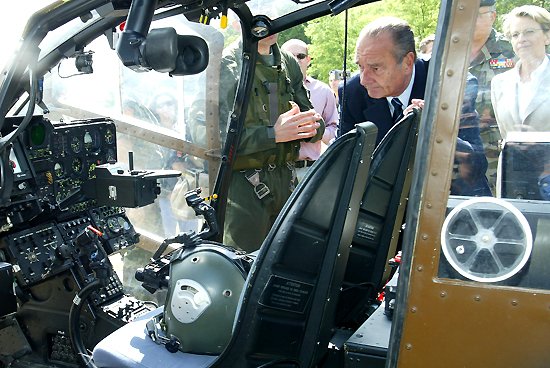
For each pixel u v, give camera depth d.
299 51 4.77
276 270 2.09
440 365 1.66
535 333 1.59
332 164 2.03
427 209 1.64
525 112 1.63
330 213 2.08
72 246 3.35
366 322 2.32
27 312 3.46
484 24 1.59
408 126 2.58
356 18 6.20
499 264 1.61
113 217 3.68
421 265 1.65
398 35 3.03
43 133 3.27
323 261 2.12
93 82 4.43
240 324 2.14
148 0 1.93
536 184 1.64
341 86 3.41
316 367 2.33
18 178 3.12
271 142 3.58
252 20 3.35
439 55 1.60
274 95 3.70
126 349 2.32
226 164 3.60
